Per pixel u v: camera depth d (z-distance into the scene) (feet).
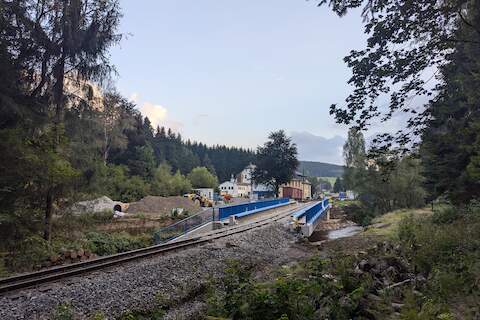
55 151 59.98
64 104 66.90
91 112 69.21
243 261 53.72
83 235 71.61
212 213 94.73
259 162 305.94
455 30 28.45
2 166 52.06
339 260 33.12
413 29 28.09
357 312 21.30
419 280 29.68
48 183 58.39
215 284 36.14
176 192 241.96
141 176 233.55
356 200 233.35
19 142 52.65
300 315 18.78
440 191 56.75
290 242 81.61
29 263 52.54
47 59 63.46
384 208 166.40
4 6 55.52
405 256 38.73
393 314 22.45
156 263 42.11
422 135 32.24
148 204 156.76
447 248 35.73
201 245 58.08
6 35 58.34
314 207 142.92
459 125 33.76
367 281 26.61
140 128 256.11
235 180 519.19
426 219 68.39
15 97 57.72
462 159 46.91
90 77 67.10
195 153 547.90
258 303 18.90
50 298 28.89
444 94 31.63
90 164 67.82
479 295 24.20
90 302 29.84
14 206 55.31
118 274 37.04
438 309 21.21
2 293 29.99
